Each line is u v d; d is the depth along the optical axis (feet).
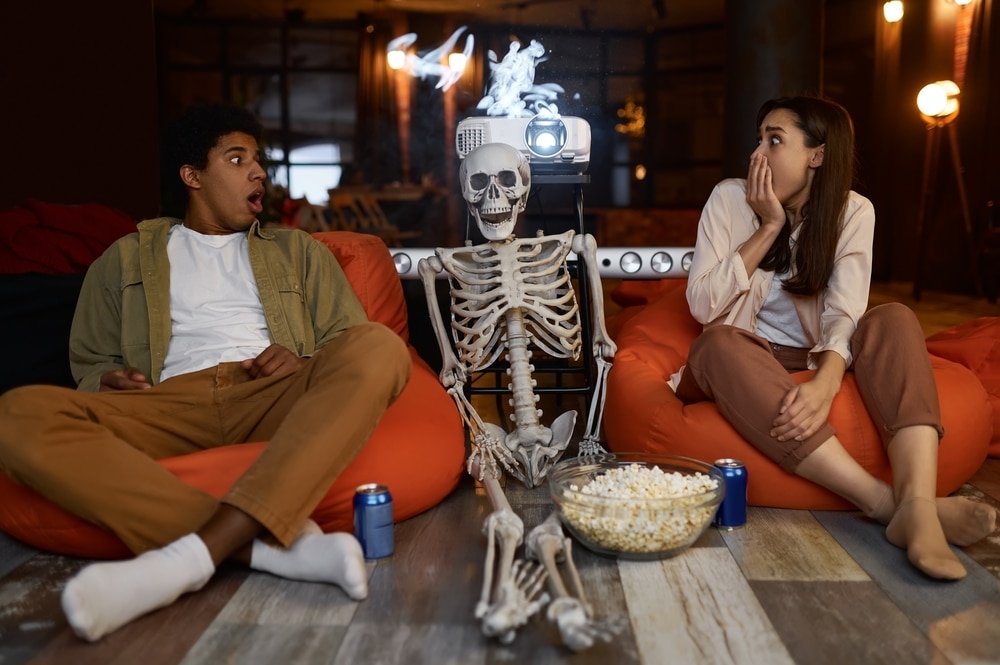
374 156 36.17
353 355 6.15
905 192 27.50
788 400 6.73
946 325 17.75
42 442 5.83
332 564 5.58
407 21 35.78
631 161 37.40
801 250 7.74
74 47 16.37
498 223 7.60
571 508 6.10
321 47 36.91
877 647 4.96
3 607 5.62
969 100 23.97
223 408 6.85
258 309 7.56
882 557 6.24
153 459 6.63
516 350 7.81
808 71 16.02
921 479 6.35
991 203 22.22
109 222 10.12
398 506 6.88
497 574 5.98
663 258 11.45
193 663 4.84
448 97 35.99
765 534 6.70
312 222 26.37
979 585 5.77
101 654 4.95
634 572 6.00
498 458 7.79
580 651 4.92
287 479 5.66
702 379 7.27
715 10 34.83
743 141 16.30
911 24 26.81
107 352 7.49
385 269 9.46
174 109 36.52
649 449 7.63
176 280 7.45
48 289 8.89
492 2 35.12
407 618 5.35
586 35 36.40
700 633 5.13
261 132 7.77
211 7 35.68
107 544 6.23
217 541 5.53
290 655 4.91
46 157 15.90
